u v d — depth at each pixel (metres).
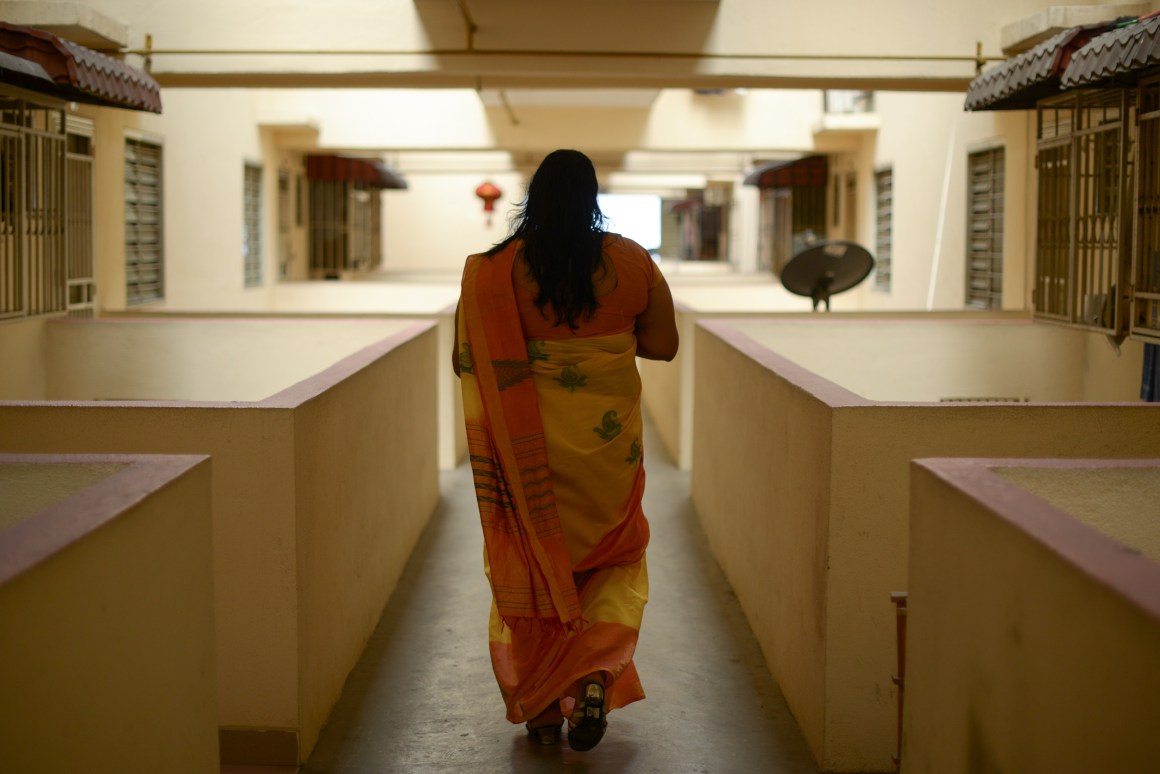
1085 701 1.58
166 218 10.38
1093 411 3.35
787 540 4.04
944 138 10.52
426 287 14.67
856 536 3.38
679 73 7.30
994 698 1.88
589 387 3.29
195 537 2.41
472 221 26.39
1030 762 1.75
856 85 7.70
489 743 3.72
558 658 3.37
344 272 17.72
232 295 12.49
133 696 2.06
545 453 3.27
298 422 3.43
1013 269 8.81
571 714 3.35
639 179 23.03
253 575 3.43
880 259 12.95
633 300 3.32
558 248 3.23
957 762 2.04
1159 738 1.41
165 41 7.28
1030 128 8.45
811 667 3.63
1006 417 3.35
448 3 7.26
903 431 3.35
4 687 1.59
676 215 42.34
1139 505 2.34
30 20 6.59
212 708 2.52
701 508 6.72
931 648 2.19
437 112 13.41
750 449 4.87
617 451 3.33
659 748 3.69
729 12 7.27
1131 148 5.05
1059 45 4.96
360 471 4.46
